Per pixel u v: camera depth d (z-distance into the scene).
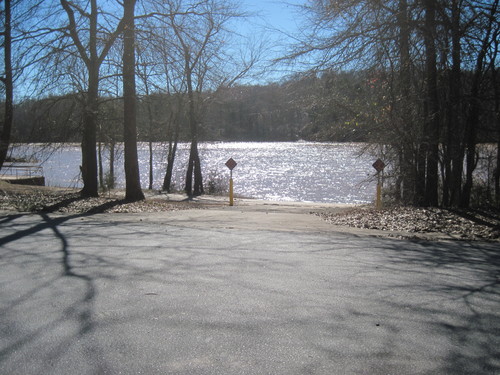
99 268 6.79
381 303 5.37
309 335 4.41
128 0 16.39
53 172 53.12
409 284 6.20
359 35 11.99
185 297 5.47
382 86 13.30
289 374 3.66
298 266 7.11
